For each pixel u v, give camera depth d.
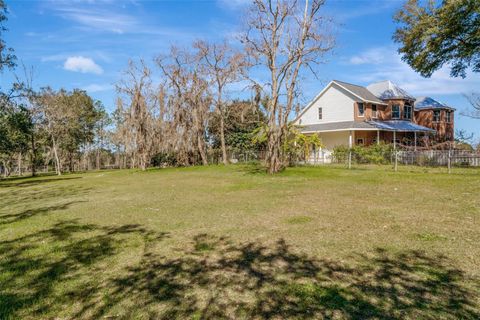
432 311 3.07
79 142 45.34
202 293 3.62
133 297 3.56
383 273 3.98
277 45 16.42
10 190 16.34
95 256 4.95
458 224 6.03
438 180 12.40
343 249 4.88
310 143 22.88
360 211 7.39
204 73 27.94
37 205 10.40
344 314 3.07
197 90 27.86
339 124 30.12
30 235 6.34
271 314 3.12
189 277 4.07
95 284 3.93
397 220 6.46
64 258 4.89
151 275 4.16
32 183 20.70
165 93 27.31
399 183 11.94
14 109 25.72
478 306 3.14
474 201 8.05
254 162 27.59
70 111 38.03
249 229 6.21
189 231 6.23
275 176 15.84
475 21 19.30
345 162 22.77
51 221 7.62
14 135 27.22
